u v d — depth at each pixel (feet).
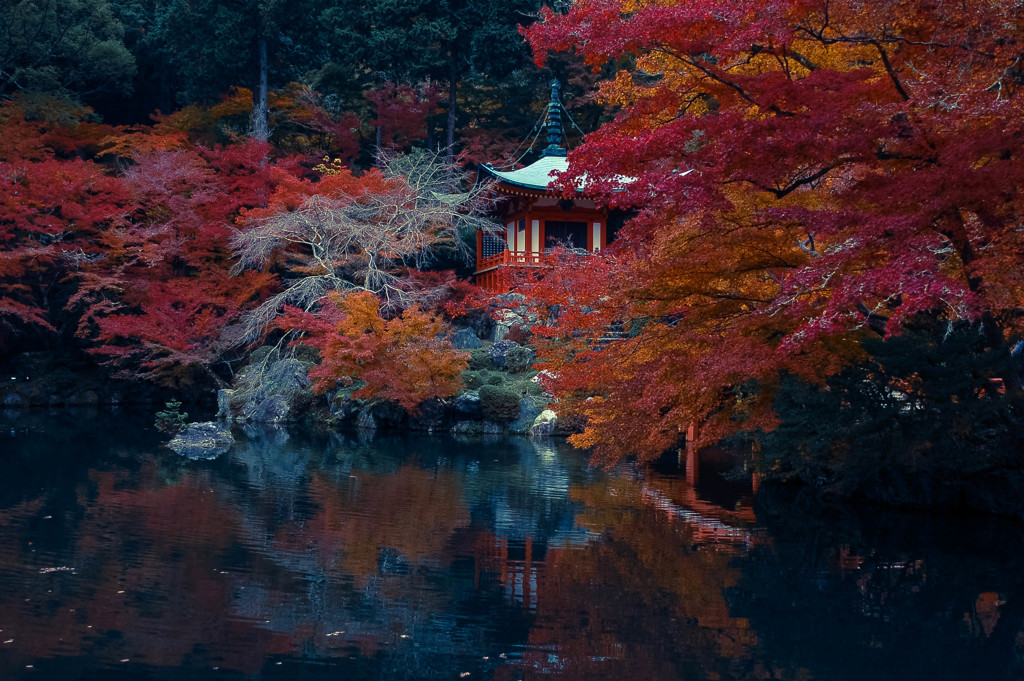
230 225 106.22
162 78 155.63
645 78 127.44
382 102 140.05
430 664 25.44
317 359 105.91
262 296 113.19
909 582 35.65
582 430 87.66
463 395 89.66
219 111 137.80
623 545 41.29
